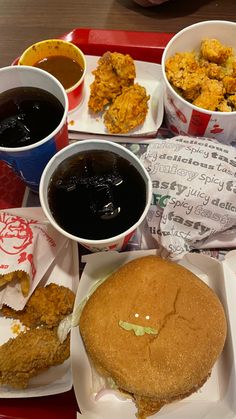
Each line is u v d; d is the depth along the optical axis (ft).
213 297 0.82
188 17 1.26
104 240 0.72
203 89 0.93
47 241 0.89
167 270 0.82
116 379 0.76
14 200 0.99
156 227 0.90
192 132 0.98
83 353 0.83
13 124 0.82
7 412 0.80
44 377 0.83
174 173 0.87
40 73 0.82
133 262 0.85
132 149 1.03
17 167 0.85
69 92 0.97
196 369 0.75
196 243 0.91
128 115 0.96
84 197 0.77
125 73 0.99
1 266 0.82
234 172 0.87
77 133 1.04
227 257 0.87
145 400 0.76
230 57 0.98
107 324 0.78
